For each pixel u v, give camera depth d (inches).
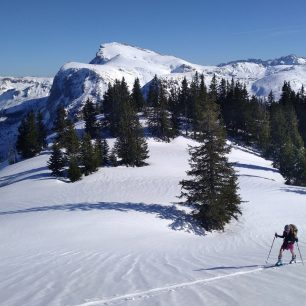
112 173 2471.7
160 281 497.0
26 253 734.5
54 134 4970.5
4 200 1963.6
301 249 851.4
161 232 1146.0
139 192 1861.5
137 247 848.9
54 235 967.6
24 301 416.8
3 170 3272.6
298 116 4306.1
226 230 1315.2
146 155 2795.3
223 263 645.3
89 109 3818.9
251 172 2687.0
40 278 525.0
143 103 4820.4
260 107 4434.1
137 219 1263.5
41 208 1549.0
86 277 530.0
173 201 1632.6
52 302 408.5
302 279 482.0
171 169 2588.6
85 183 2252.7
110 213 1321.4
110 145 3371.1
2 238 927.0
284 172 2689.5
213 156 1325.0
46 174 2630.4
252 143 4190.5
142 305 386.6
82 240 912.9
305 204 1610.5
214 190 1326.3
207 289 440.8
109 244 871.7
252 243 1080.2
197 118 3503.9
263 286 448.5
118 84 4244.6
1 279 522.6
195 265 625.0
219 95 5152.6
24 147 3745.1
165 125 3555.6
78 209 1427.2
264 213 1473.9
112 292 446.6
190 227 1284.4
